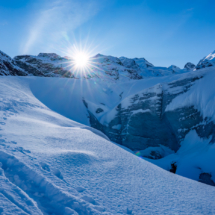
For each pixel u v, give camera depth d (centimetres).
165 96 2864
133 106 3181
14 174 397
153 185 602
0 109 1086
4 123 793
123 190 497
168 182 679
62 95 3656
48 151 591
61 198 362
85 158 623
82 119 3259
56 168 482
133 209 414
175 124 2480
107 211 371
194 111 2225
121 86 4706
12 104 1367
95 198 409
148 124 2878
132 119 3033
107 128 3319
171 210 460
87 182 475
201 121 2030
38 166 453
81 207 352
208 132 1800
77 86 4306
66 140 802
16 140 609
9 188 336
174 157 2012
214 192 694
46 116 1477
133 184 558
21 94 2220
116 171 617
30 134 737
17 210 286
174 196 558
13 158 443
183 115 2380
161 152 2536
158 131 2761
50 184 387
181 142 2289
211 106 1917
